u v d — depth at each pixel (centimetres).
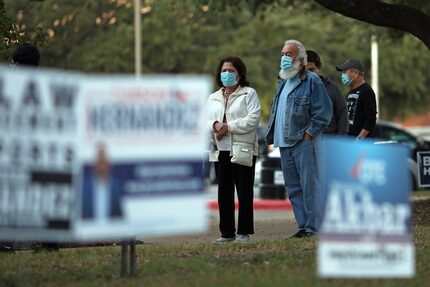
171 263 2580
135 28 10756
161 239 3550
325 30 11450
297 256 2669
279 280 2259
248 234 3184
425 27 4241
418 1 5531
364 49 11500
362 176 1898
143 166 1922
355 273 1889
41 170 1902
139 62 10425
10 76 1883
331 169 1884
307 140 3128
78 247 3155
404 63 12150
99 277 2444
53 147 1903
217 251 2902
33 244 3055
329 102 3134
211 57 11319
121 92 1914
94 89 1908
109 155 1911
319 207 3152
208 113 3194
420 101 12950
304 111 3128
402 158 1919
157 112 1925
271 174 5456
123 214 1916
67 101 1903
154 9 11238
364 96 3459
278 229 3903
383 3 4253
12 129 1889
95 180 1909
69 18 10969
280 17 11612
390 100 12838
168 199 1928
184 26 11319
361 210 1898
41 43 3459
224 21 11681
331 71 11119
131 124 1919
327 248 1880
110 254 2869
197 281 2288
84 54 11075
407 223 1912
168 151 1931
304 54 3142
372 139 3472
